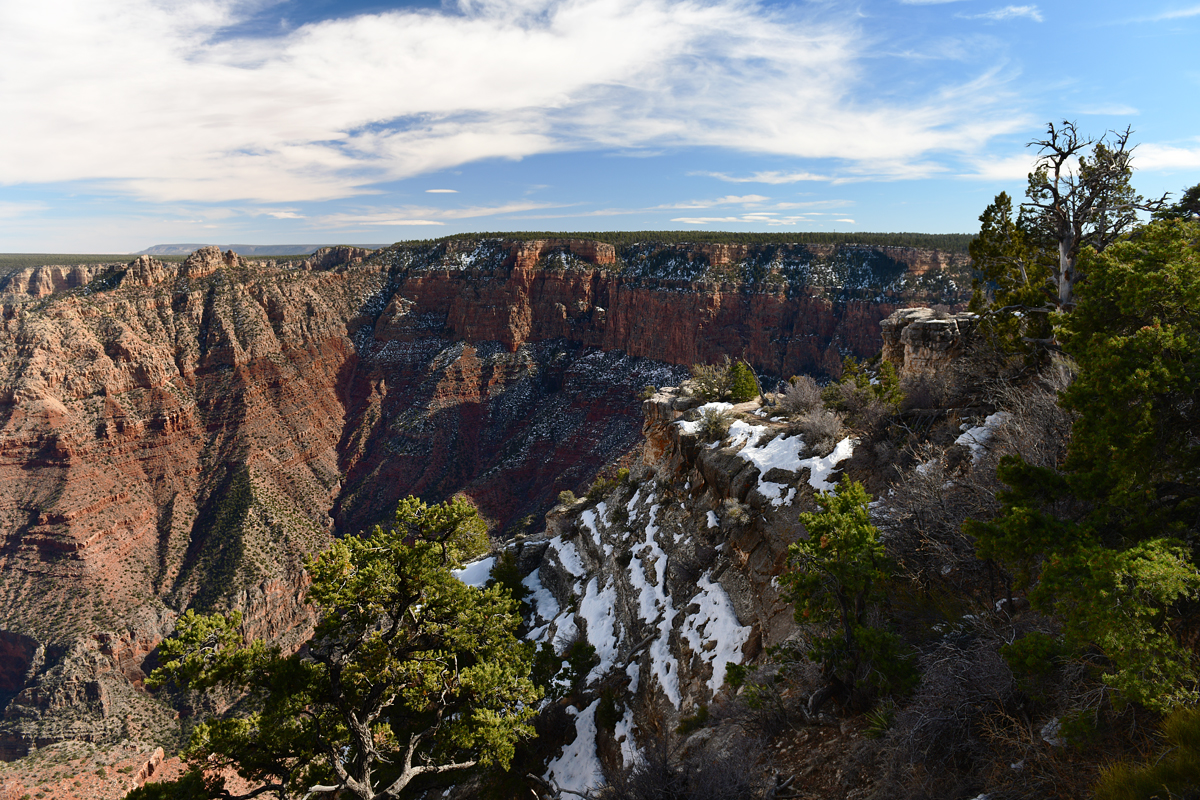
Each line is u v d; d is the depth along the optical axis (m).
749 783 10.93
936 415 19.81
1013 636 9.31
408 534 18.47
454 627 18.86
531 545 51.94
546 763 23.17
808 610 11.94
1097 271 9.96
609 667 26.59
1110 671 7.67
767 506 22.50
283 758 16.47
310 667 16.86
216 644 15.72
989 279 24.27
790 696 13.61
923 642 11.23
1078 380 9.78
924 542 12.82
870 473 19.66
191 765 15.88
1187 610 7.80
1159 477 9.02
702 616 22.75
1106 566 7.09
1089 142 20.47
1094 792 6.48
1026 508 8.71
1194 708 6.32
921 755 8.47
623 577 32.06
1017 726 7.82
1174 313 9.12
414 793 24.70
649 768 13.09
